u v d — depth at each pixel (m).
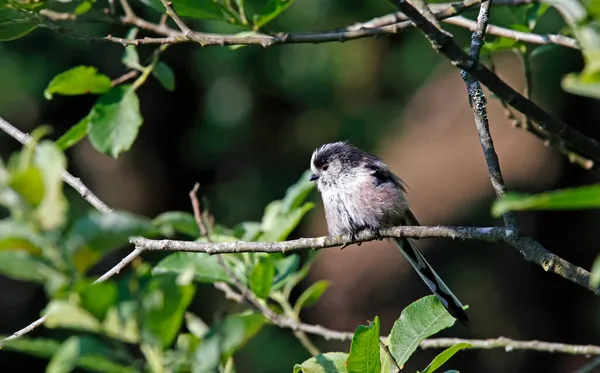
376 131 15.43
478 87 5.31
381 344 4.40
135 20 7.14
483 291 16.14
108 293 3.45
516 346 6.64
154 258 13.23
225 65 14.94
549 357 16.11
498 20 7.40
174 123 15.98
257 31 6.63
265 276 6.02
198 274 6.21
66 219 3.23
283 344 14.12
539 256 4.91
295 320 6.76
